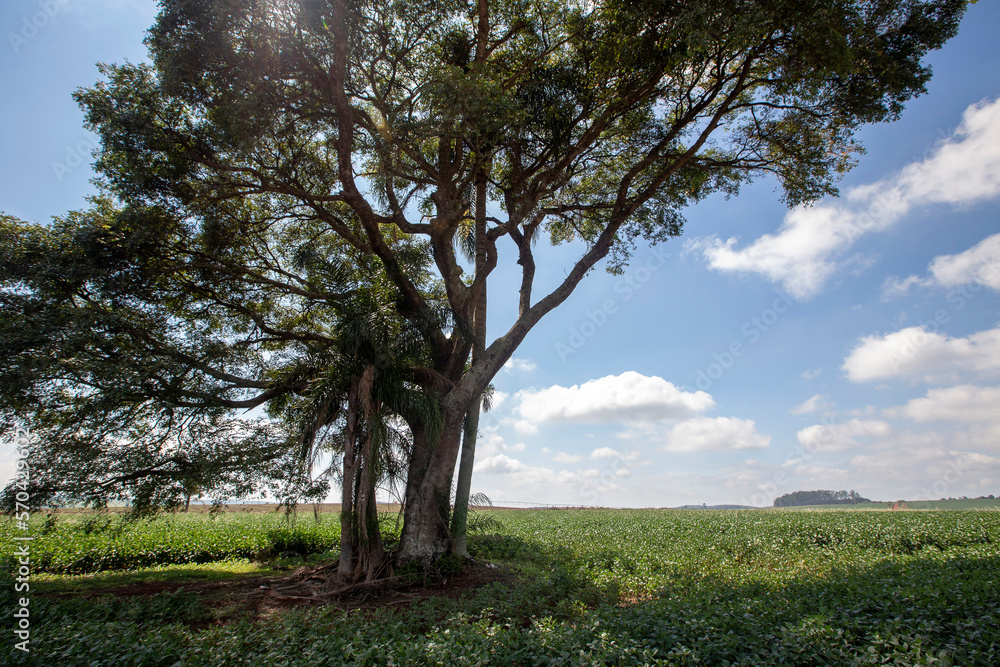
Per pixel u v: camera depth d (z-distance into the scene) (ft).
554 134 58.23
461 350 58.54
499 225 61.57
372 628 31.99
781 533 80.89
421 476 52.19
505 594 42.98
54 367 43.32
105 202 53.11
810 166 63.77
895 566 40.88
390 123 50.88
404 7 48.96
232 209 57.77
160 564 66.33
